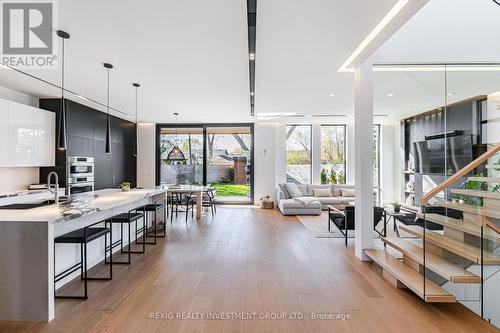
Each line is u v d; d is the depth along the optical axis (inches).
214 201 320.5
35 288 87.6
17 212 103.0
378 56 144.2
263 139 336.2
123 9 92.0
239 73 157.2
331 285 113.9
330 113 282.7
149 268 132.0
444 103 164.2
